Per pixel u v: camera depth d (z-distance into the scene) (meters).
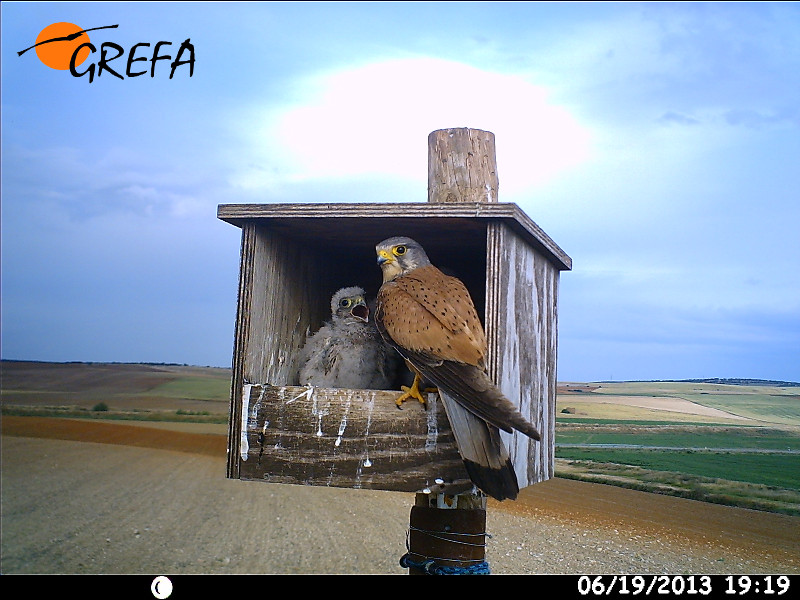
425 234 0.92
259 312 0.89
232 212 0.86
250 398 0.84
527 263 0.91
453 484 0.78
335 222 0.86
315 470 0.82
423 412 0.80
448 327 0.75
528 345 0.91
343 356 0.97
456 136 1.00
